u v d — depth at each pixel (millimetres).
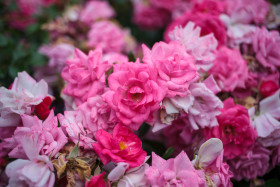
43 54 667
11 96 440
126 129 413
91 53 479
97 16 763
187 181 400
